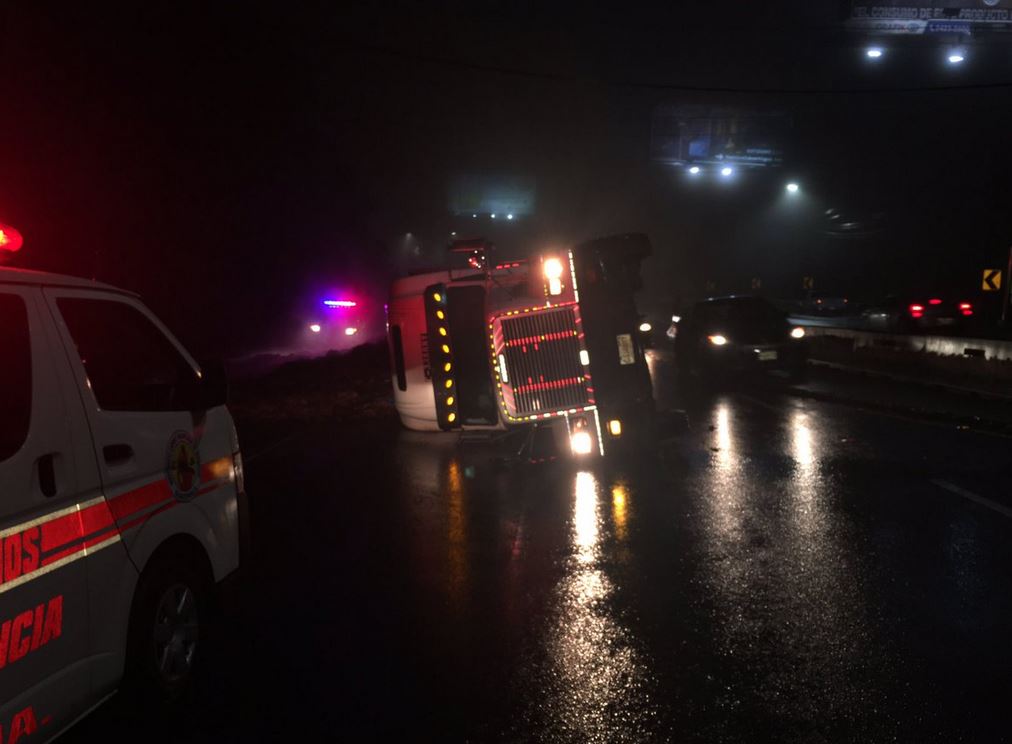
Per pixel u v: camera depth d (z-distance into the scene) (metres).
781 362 18.20
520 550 7.13
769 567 6.47
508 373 10.77
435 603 5.93
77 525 3.60
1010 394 16.39
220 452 5.04
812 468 10.03
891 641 5.06
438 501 8.96
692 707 4.31
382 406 16.20
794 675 4.64
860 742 3.94
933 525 7.50
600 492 9.15
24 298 3.67
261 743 4.07
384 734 4.13
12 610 3.18
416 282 12.88
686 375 20.08
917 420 13.48
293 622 5.64
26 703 3.24
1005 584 5.98
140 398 4.72
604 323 10.73
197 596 4.67
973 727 4.05
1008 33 35.62
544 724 4.19
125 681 4.04
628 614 5.60
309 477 10.33
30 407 3.47
